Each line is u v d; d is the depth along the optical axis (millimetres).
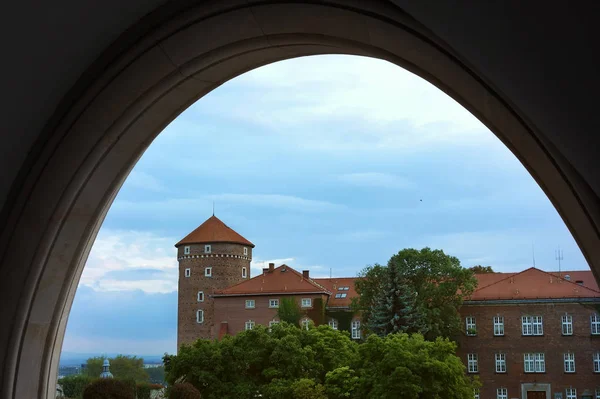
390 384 37875
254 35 4387
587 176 3434
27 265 4801
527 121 3686
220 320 77438
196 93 4840
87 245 5086
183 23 4305
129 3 4184
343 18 4023
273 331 45156
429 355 40125
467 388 40594
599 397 63062
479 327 67250
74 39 4312
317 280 80312
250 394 42062
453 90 4078
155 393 44219
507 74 3061
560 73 2770
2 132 4676
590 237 3877
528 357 65312
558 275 71688
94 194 4934
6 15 4023
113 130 4695
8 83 4438
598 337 63812
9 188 4844
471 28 2883
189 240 90812
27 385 4926
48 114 4699
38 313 4922
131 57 4453
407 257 69062
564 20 2463
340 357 43906
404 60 4148
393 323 64000
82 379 39375
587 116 2910
